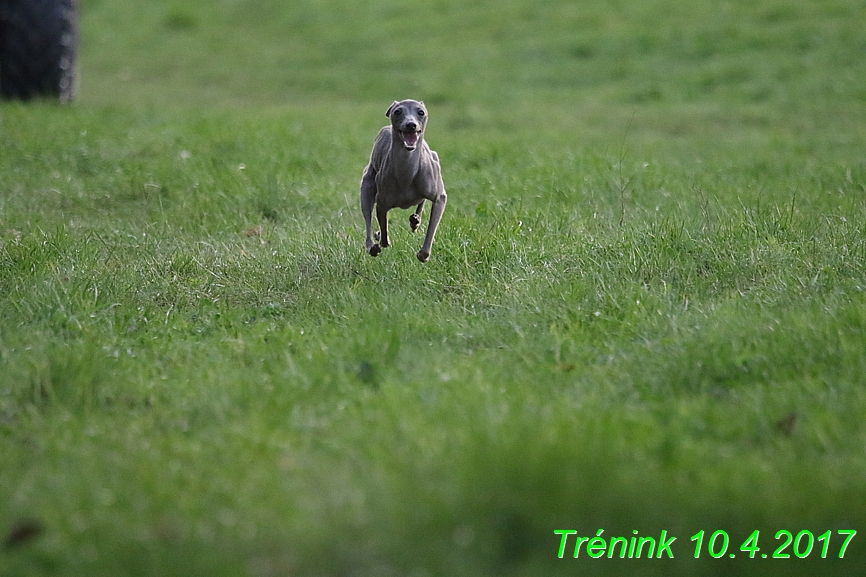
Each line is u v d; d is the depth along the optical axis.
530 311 12.39
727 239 14.62
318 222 17.05
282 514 7.82
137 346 11.82
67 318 12.30
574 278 13.45
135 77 41.81
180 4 56.00
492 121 29.14
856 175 19.55
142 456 8.92
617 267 13.78
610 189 18.78
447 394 9.86
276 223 17.27
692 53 39.12
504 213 16.56
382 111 29.98
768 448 8.98
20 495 8.25
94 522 7.83
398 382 10.28
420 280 13.54
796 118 29.56
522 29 44.97
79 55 46.88
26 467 8.85
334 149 22.41
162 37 49.91
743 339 11.12
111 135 23.27
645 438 8.91
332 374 10.52
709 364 10.60
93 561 7.33
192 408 10.02
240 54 45.62
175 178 19.80
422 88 36.81
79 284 13.18
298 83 39.34
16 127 23.75
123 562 7.30
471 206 17.61
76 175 20.34
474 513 7.48
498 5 49.38
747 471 8.42
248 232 16.61
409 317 12.21
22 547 7.58
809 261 13.69
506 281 13.46
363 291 13.17
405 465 8.32
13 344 11.50
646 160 21.81
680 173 20.47
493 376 10.41
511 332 11.88
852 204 16.98
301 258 14.55
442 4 50.69
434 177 13.31
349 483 8.22
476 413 9.29
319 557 7.25
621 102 33.41
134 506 8.05
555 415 9.18
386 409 9.55
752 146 24.67
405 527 7.42
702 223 15.68
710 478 8.23
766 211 15.98
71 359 10.61
